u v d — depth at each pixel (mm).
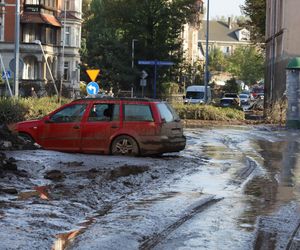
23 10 73250
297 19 40312
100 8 88625
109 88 66250
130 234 8164
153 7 64250
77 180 12414
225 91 89938
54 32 77562
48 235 7977
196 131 30250
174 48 65875
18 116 24062
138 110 16844
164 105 17312
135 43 65188
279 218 9375
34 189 11328
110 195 11367
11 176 12250
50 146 17266
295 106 32906
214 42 179750
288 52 40344
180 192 11742
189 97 57656
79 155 16156
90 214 9609
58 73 77688
